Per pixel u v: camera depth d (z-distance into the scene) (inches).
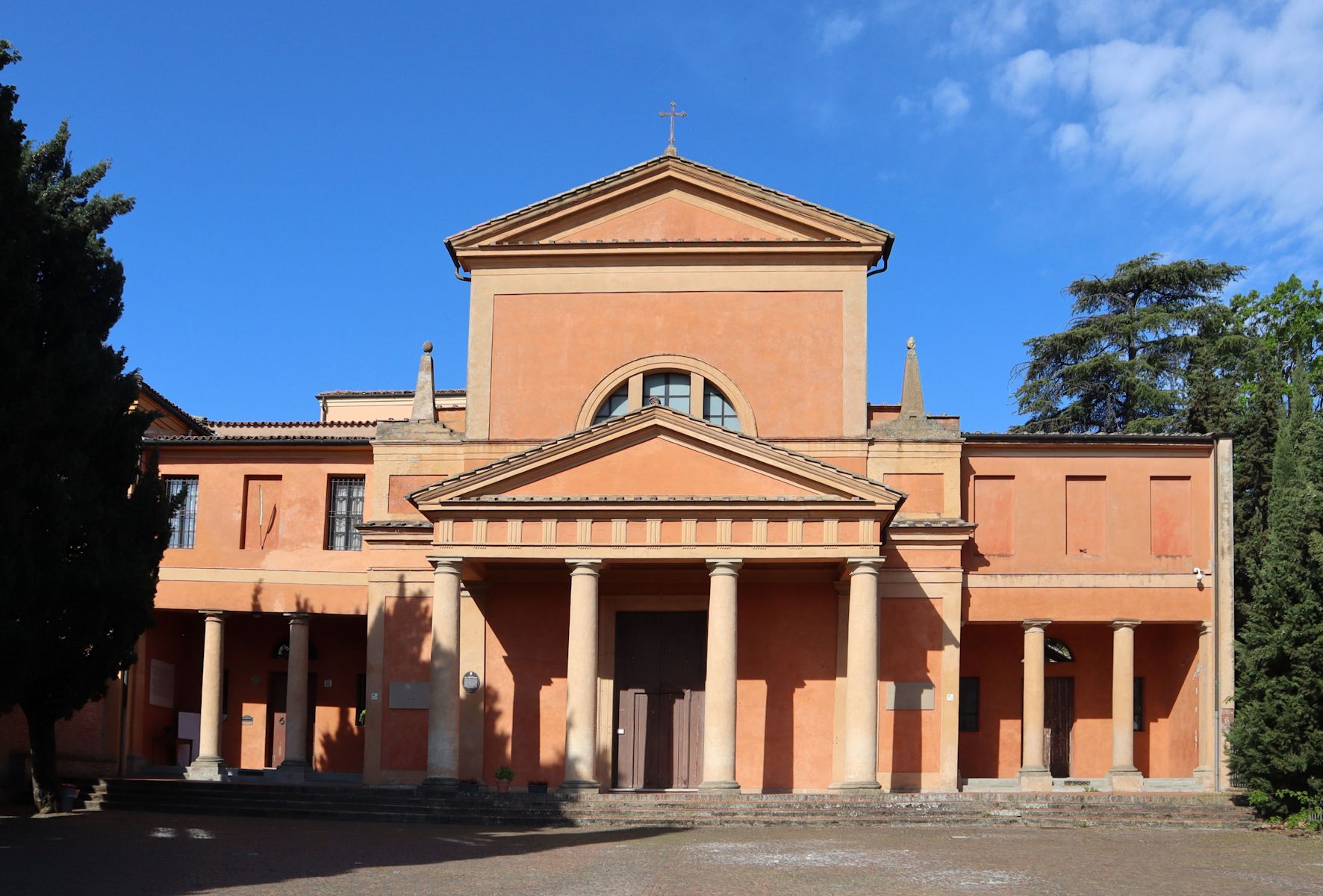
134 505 1096.8
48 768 1152.2
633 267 1396.4
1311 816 1095.0
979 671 1480.1
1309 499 1171.3
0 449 912.3
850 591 1246.3
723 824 1109.1
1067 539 1373.0
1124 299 2250.2
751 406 1363.2
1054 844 965.2
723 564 1218.6
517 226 1407.5
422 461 1396.4
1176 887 753.6
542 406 1385.3
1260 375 1884.8
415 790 1221.1
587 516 1236.5
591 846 946.7
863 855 888.3
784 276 1382.9
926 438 1354.6
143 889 725.9
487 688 1353.3
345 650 1585.9
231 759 1562.5
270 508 1465.3
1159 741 1455.5
